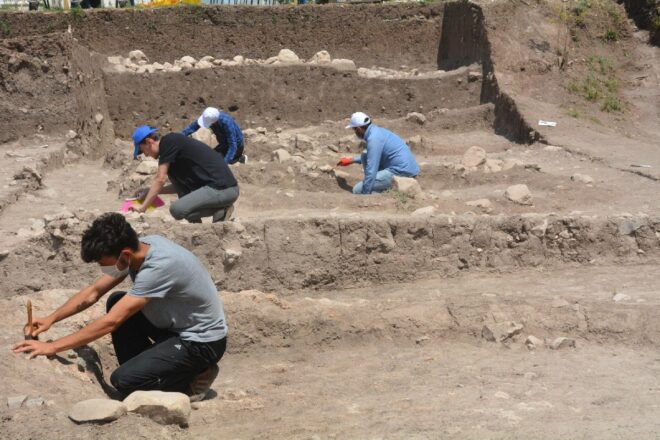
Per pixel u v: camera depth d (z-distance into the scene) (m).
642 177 10.30
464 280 7.51
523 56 15.31
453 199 9.36
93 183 11.26
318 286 7.47
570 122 13.52
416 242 7.60
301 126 16.00
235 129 10.02
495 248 7.68
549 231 7.72
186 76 15.88
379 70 17.50
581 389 4.94
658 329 5.92
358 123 9.79
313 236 7.48
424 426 4.25
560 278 7.34
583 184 9.95
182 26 17.81
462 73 15.73
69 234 7.32
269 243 7.40
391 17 17.88
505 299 6.37
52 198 10.05
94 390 4.63
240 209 9.05
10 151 12.32
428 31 17.78
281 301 6.31
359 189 9.88
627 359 5.61
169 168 7.31
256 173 10.14
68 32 13.23
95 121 14.33
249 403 4.82
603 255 7.75
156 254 4.45
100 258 4.34
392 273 7.57
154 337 4.91
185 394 4.70
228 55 17.97
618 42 16.33
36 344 4.59
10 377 4.35
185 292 4.53
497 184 10.38
